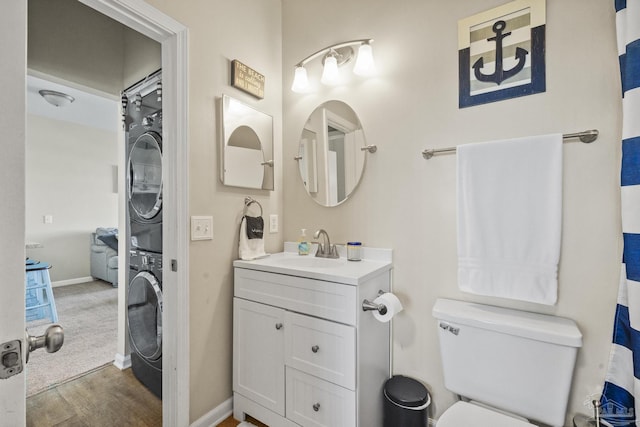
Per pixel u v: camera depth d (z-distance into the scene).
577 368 1.13
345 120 1.73
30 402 1.68
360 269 1.35
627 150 0.95
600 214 1.10
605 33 1.10
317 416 1.26
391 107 1.57
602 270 1.10
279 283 1.38
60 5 1.83
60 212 4.45
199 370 1.42
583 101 1.13
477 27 1.34
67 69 1.85
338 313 1.21
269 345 1.41
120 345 2.06
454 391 1.23
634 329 0.93
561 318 1.16
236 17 1.64
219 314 1.52
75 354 2.23
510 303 1.27
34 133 4.23
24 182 0.43
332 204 1.76
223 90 1.55
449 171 1.40
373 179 1.62
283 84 1.99
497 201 1.23
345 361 1.19
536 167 1.17
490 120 1.31
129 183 1.94
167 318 1.36
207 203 1.46
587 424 1.06
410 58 1.52
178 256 1.34
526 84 1.23
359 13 1.69
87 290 4.11
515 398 1.10
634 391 0.93
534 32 1.22
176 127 1.35
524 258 1.19
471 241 1.28
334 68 1.69
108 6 1.13
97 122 4.55
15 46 0.42
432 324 1.44
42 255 4.28
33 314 2.79
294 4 1.95
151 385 1.76
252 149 1.72
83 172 4.70
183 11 1.36
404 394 1.30
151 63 1.84
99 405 1.66
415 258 1.49
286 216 1.97
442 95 1.43
